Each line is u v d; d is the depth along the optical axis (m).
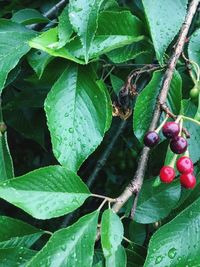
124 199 0.30
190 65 0.34
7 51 0.33
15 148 0.60
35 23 0.40
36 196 0.28
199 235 0.30
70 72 0.32
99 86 0.32
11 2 0.52
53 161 0.55
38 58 0.33
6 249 0.30
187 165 0.29
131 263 0.32
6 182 0.28
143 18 0.34
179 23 0.31
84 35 0.29
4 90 0.45
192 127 0.34
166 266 0.29
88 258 0.28
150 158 0.38
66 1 0.49
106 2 0.35
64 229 0.28
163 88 0.32
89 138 0.31
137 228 0.37
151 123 0.31
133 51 0.34
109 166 0.60
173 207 0.33
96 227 0.28
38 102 0.43
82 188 0.29
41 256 0.27
